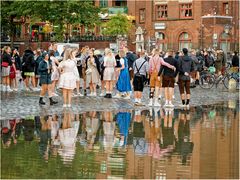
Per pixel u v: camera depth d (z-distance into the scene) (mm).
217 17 86750
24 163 17250
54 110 31062
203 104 36500
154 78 34312
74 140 21422
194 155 18750
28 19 99875
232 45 87312
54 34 97438
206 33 88000
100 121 26938
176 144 20812
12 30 95188
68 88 32500
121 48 38781
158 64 34188
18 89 46344
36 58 45469
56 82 41000
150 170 16531
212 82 51719
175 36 92688
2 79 45188
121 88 38812
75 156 18375
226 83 51688
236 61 53156
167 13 93688
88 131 23734
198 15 89812
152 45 92375
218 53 56312
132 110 31969
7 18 92000
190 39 91000
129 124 26062
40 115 28781
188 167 16969
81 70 44844
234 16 88875
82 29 102812
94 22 85750
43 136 22281
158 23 94438
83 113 30016
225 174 16078
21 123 25797
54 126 24984
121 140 21594
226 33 77188
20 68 46844
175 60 34031
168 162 17641
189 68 34281
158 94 35812
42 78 33594
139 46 76062
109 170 16500
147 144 20781
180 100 38656
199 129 24750
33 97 38781
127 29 94375
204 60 55031
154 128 24859
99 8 87188
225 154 18906
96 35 100375
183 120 27844
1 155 18406
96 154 18766
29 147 19859
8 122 26047
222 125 26109
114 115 29422
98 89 47656
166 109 32875
